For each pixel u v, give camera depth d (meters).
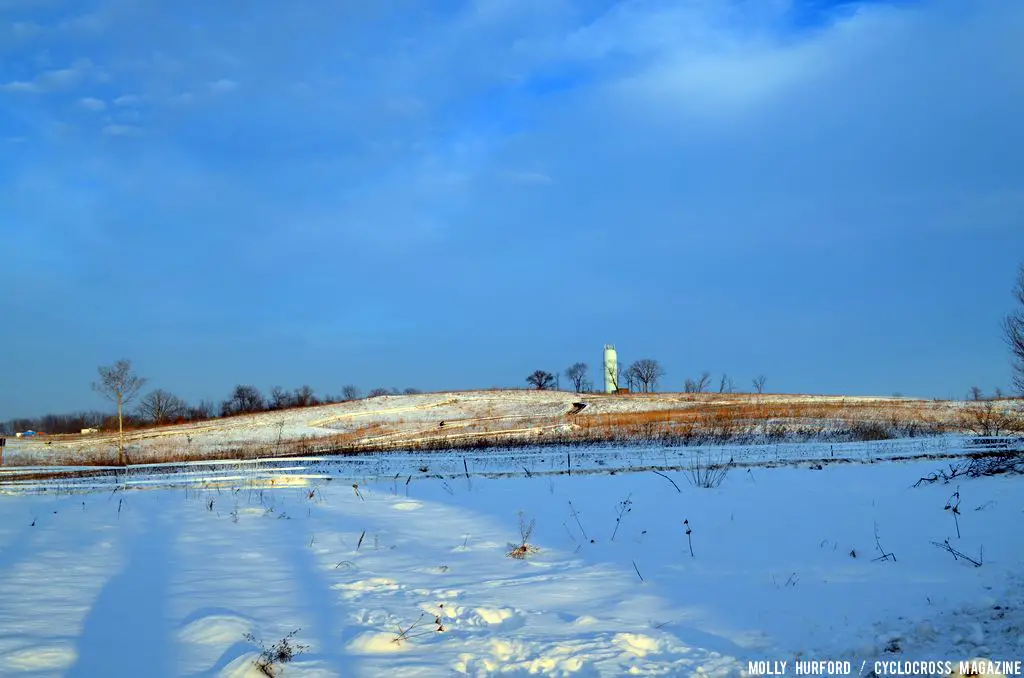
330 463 28.86
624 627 7.32
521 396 69.00
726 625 7.34
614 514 13.80
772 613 7.65
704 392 72.38
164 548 11.05
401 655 6.53
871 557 9.84
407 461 28.53
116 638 6.71
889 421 41.12
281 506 15.82
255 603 8.03
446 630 7.30
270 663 6.06
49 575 9.11
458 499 16.77
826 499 14.06
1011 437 26.72
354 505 15.95
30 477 27.17
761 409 52.34
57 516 14.50
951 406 51.25
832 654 6.39
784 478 17.44
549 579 9.36
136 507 15.91
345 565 10.02
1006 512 11.59
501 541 11.91
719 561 10.12
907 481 15.84
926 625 6.85
